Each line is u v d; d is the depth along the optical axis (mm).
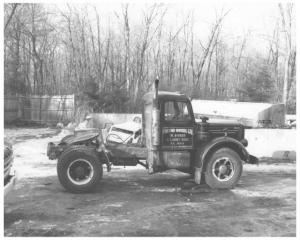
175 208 6371
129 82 25312
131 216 5883
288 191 7758
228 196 7293
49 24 31203
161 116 7934
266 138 12227
